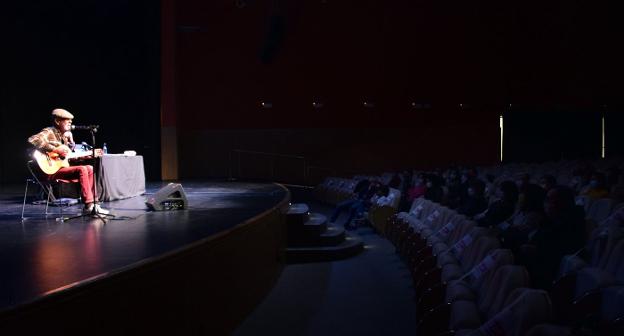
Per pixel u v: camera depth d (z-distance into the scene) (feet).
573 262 9.46
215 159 45.73
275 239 18.80
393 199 27.14
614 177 22.16
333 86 47.01
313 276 19.67
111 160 22.16
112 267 9.10
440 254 13.55
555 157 47.11
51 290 7.56
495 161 47.24
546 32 40.55
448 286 10.27
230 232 13.21
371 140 47.50
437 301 10.78
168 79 42.01
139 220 15.96
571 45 38.58
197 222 15.11
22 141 34.42
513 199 17.38
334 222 34.19
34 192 26.94
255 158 46.39
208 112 45.68
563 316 8.29
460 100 47.14
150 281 9.45
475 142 47.34
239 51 45.75
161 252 10.32
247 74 46.03
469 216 21.33
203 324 11.45
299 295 16.98
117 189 22.56
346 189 39.96
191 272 10.97
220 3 45.29
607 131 46.29
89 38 36.22
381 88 47.32
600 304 7.57
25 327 6.93
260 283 16.20
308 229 22.86
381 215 26.91
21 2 34.01
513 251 13.21
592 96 38.34
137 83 37.91
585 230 12.14
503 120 46.85
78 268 9.18
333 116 47.14
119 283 8.59
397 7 46.78
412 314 14.73
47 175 16.80
